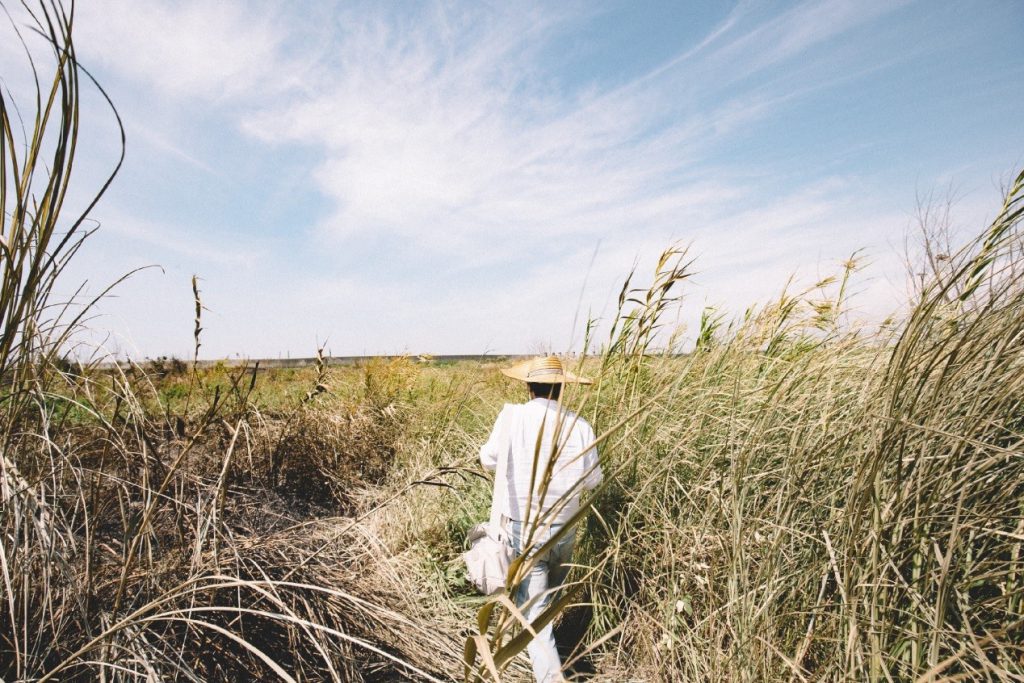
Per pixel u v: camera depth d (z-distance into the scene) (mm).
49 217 1420
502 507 2568
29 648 1632
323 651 1529
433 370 8094
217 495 2098
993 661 1515
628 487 2871
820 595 1769
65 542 1772
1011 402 1768
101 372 2316
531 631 1058
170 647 1731
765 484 2418
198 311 1939
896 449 1815
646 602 2529
